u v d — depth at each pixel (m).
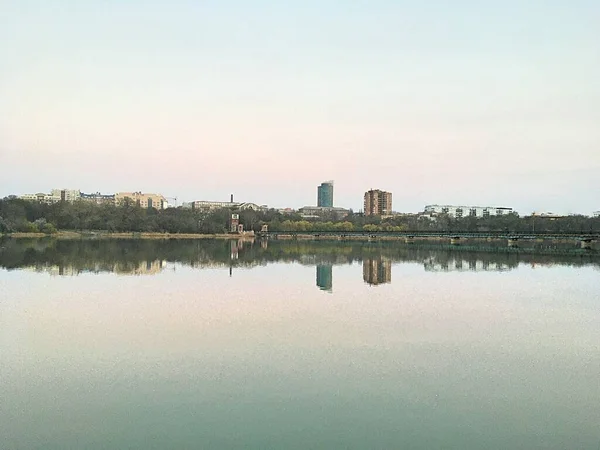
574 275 65.31
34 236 176.12
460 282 57.25
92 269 67.31
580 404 21.00
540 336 31.59
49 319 35.22
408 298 45.12
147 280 56.09
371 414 19.75
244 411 19.84
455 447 17.27
